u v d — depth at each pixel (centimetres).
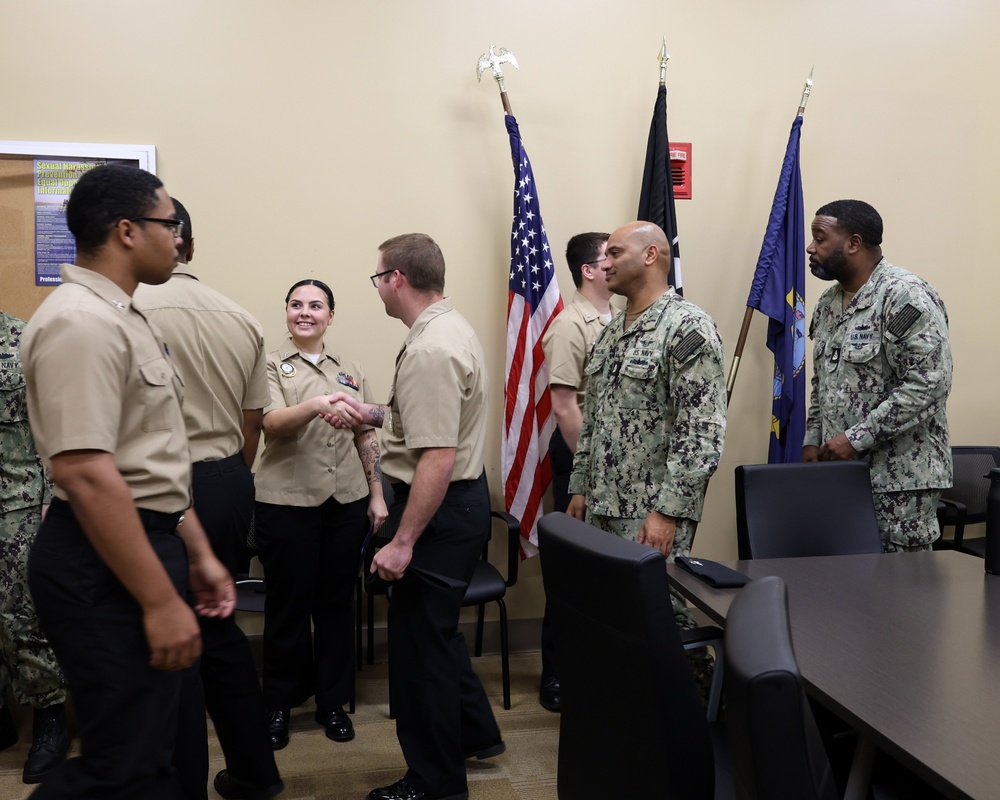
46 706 257
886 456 274
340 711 278
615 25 346
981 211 373
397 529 224
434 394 212
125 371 146
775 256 340
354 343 330
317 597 278
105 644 145
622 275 243
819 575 200
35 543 149
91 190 151
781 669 88
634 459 239
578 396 305
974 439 378
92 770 147
